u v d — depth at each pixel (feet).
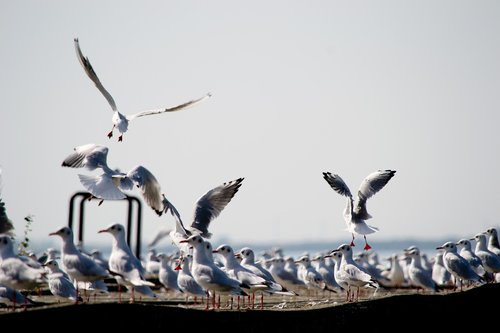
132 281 55.67
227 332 54.49
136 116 59.72
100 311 50.03
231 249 64.59
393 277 98.27
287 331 56.49
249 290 62.80
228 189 67.36
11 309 57.16
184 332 52.54
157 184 59.06
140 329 50.88
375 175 69.31
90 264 54.70
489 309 66.69
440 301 63.72
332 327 58.03
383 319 59.88
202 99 60.49
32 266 56.54
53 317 48.93
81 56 57.47
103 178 56.34
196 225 65.31
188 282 65.16
